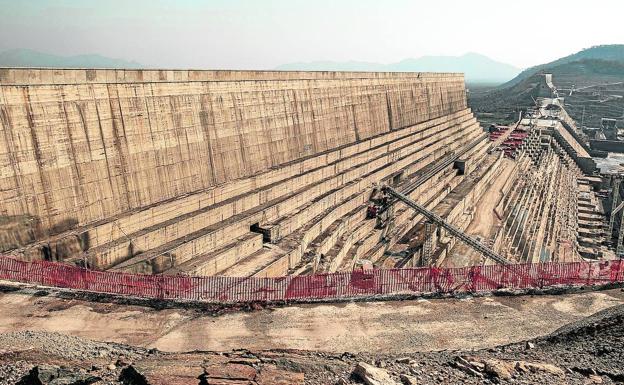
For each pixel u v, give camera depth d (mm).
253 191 55406
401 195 68688
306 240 54125
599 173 160875
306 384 20047
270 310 32000
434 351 27172
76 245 36094
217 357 22609
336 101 80312
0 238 33219
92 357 22516
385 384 20203
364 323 31078
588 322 27812
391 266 60875
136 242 39156
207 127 51844
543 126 177875
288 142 66625
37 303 30531
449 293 35750
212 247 44906
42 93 35781
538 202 105688
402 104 109812
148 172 44562
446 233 72625
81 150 38562
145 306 31328
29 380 18641
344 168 74312
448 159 102062
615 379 21781
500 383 21297
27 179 34781
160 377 18891
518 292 36125
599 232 105938
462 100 164625
